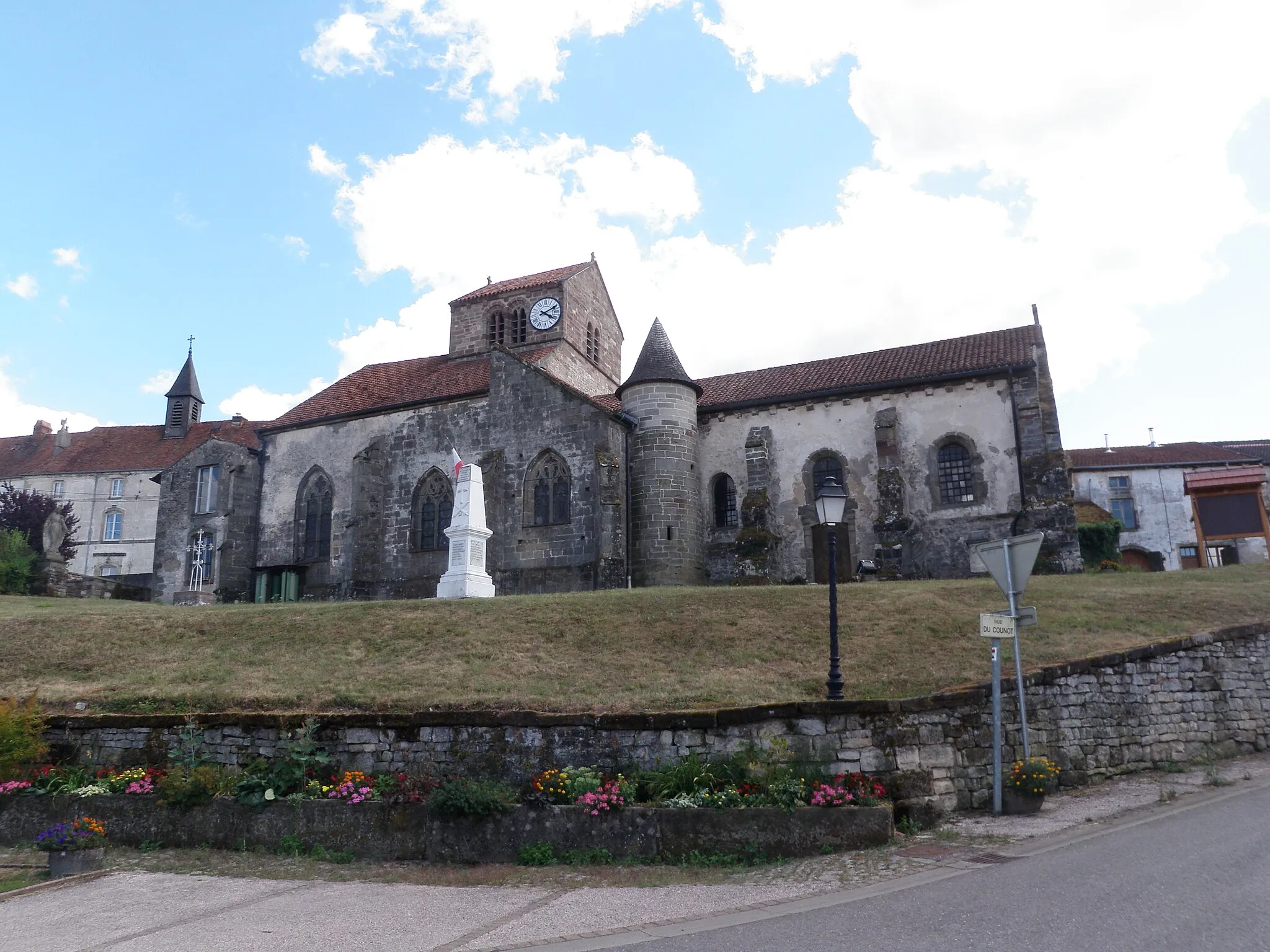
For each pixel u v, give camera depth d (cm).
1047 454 3034
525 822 1222
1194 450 5412
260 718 1512
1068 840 1079
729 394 3684
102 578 3803
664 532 3369
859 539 3269
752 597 2116
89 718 1620
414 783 1301
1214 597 2012
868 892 930
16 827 1447
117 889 1149
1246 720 1644
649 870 1132
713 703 1423
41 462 6719
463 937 896
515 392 3631
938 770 1293
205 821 1355
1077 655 1576
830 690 1412
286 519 4062
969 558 3080
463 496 2753
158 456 6550
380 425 3950
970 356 3338
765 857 1138
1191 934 709
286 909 1028
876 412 3328
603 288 4884
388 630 2019
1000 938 737
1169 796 1288
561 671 1675
